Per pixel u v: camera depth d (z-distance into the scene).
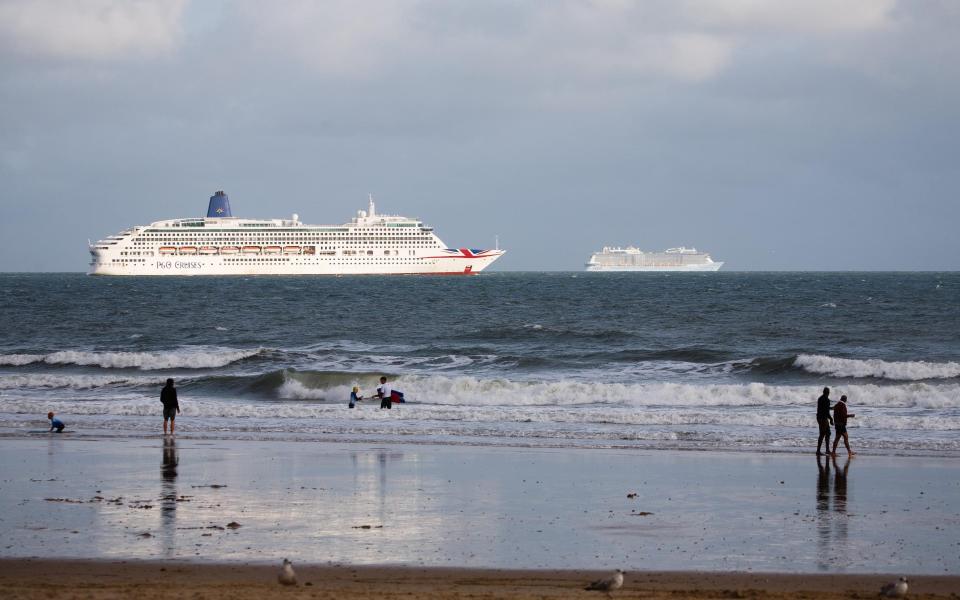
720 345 78.50
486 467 29.09
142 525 20.97
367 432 36.97
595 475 27.80
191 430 37.47
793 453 32.28
